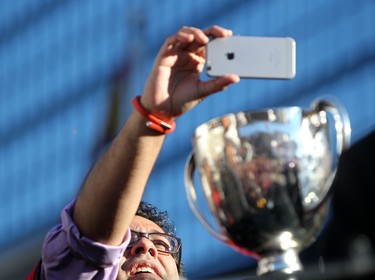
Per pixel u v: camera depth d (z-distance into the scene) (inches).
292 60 172.9
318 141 175.9
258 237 172.9
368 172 180.2
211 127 178.4
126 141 178.7
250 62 173.2
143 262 220.8
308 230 173.3
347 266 163.9
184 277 236.7
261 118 176.9
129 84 493.0
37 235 512.7
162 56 175.6
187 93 175.0
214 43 173.3
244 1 494.3
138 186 181.9
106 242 188.1
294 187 173.2
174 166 464.8
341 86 463.5
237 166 174.9
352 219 178.4
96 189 183.0
